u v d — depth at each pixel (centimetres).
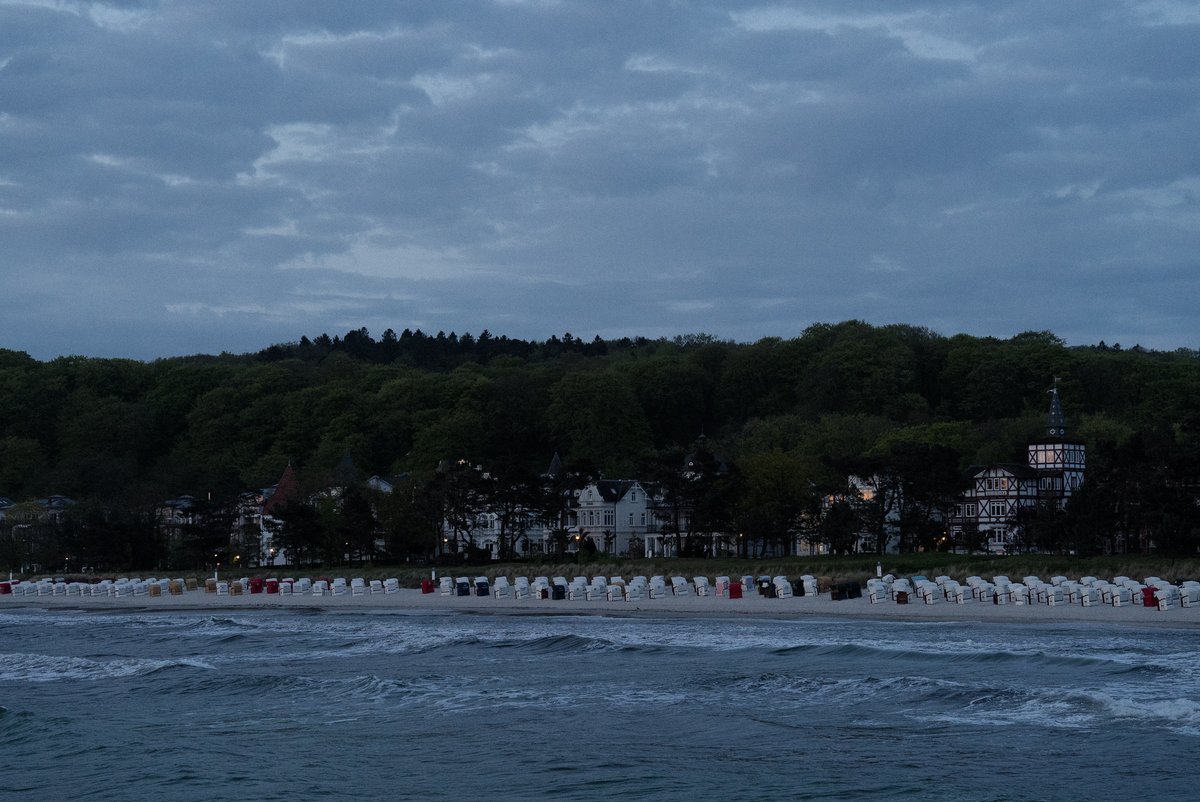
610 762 3531
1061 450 14238
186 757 3747
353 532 14275
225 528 15662
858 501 13025
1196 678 4509
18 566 16438
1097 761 3338
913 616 7512
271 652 6419
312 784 3403
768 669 5122
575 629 7212
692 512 13500
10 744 3988
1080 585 7612
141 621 8950
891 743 3647
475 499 14125
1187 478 10188
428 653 6106
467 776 3434
